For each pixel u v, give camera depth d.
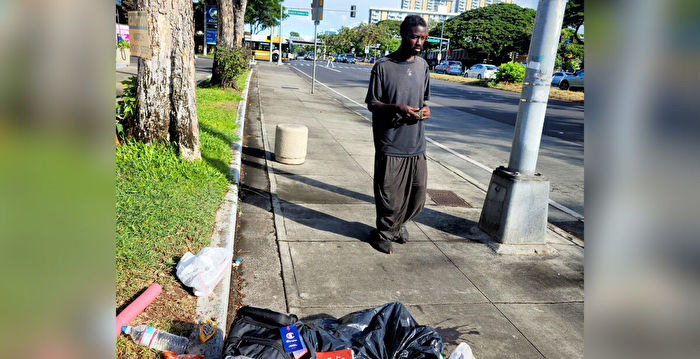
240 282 3.47
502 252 4.40
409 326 2.53
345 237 4.48
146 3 4.99
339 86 23.66
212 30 50.88
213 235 3.90
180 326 2.64
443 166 8.05
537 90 4.35
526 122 4.42
